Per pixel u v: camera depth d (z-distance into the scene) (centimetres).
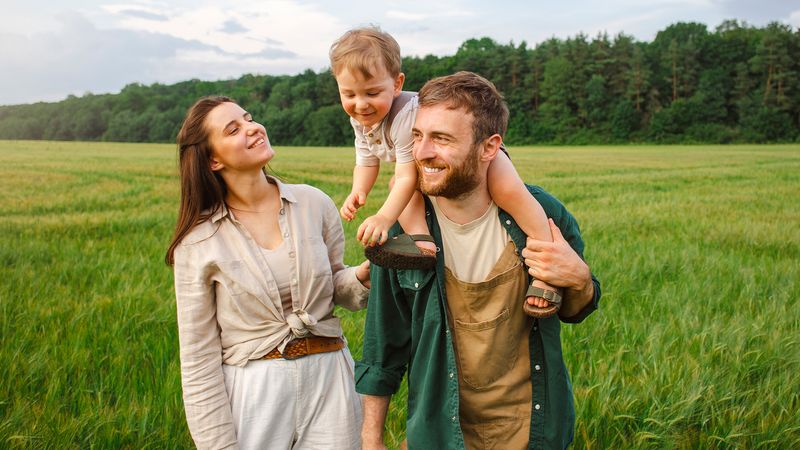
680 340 443
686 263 712
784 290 579
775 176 2345
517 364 211
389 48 240
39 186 1786
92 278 651
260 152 221
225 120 216
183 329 220
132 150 4981
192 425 220
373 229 199
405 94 247
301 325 226
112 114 10831
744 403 338
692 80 9394
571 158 4034
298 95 10444
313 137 9294
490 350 206
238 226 225
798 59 8675
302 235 232
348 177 2139
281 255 228
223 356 228
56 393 353
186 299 221
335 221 253
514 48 10756
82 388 363
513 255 204
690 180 2159
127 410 335
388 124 242
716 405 338
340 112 9262
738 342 422
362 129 259
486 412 212
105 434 311
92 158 3528
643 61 9606
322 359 233
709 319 498
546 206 216
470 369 209
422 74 10844
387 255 194
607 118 9469
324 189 1733
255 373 223
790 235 903
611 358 399
